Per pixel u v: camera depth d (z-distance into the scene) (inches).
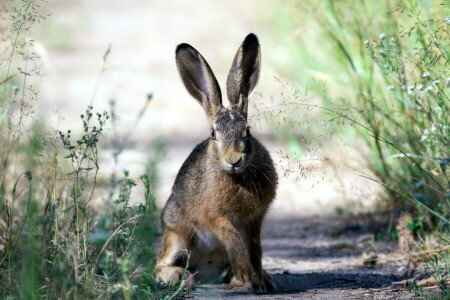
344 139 582.9
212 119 417.7
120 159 619.5
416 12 442.0
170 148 743.1
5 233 360.5
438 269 383.2
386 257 458.3
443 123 402.6
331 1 537.6
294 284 403.9
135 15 1393.9
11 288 311.0
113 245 384.2
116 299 323.9
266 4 1079.6
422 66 424.5
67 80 988.6
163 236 424.5
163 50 1135.6
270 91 808.3
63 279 314.5
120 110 876.0
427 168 430.0
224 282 418.9
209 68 416.5
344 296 363.9
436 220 451.8
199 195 401.1
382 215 539.2
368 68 498.9
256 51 420.5
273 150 699.4
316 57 689.0
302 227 554.3
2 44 543.2
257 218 404.2
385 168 474.6
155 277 381.4
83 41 1211.2
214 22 1246.3
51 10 1425.9
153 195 419.8
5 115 393.4
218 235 398.3
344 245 496.1
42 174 373.7
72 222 353.4
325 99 494.0
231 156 377.7
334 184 626.8
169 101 917.2
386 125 469.1
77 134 711.1
